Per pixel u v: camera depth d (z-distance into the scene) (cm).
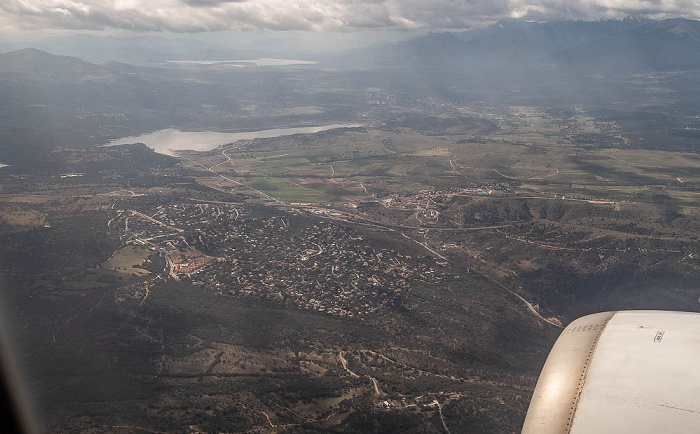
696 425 1182
